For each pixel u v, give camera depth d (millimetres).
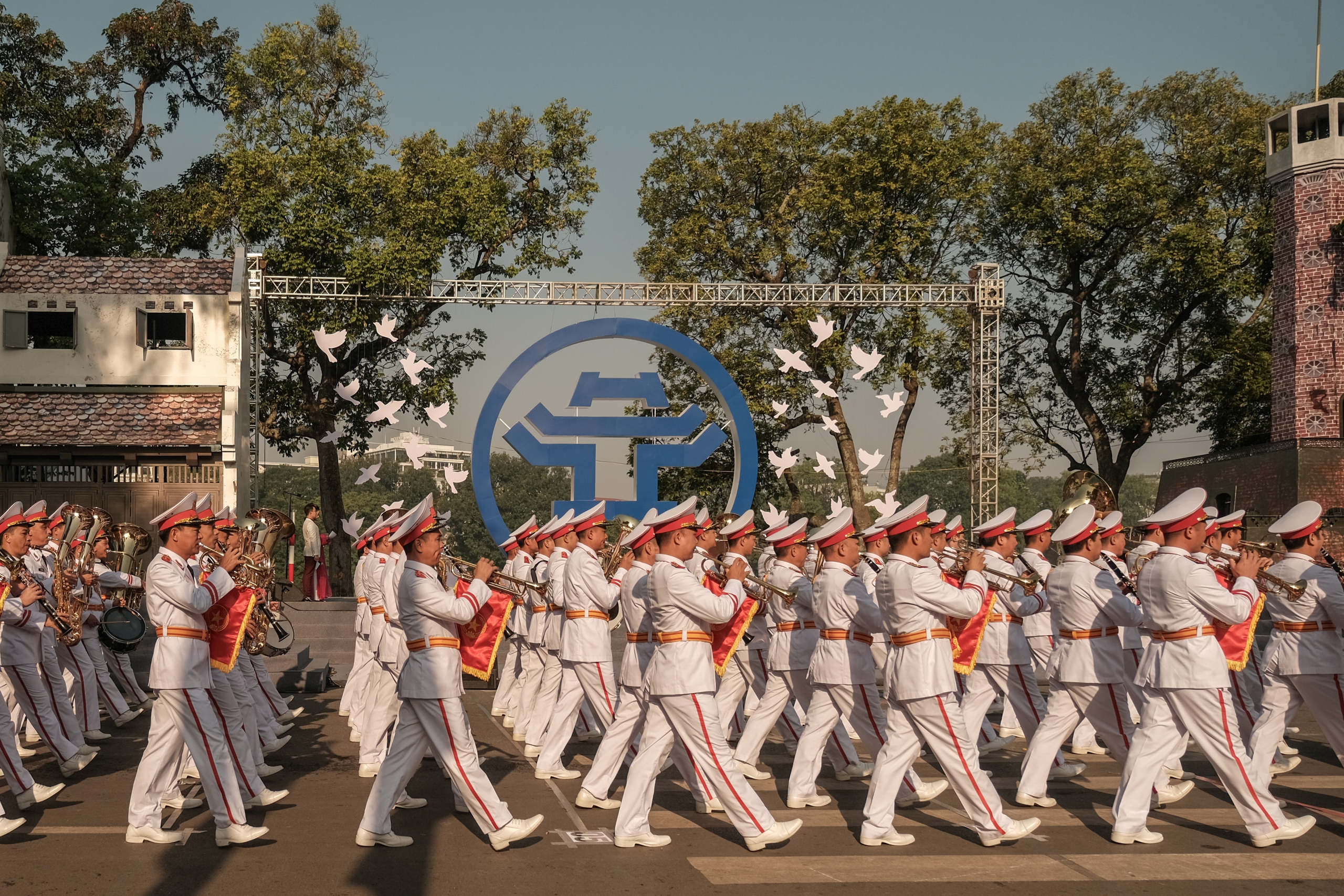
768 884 6453
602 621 9414
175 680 7055
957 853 7109
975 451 29203
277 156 29453
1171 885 6445
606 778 8164
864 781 9398
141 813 7215
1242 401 34438
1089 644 8234
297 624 18297
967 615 7258
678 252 33688
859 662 8375
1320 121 30109
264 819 7938
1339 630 8211
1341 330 28734
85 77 34469
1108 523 9445
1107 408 36281
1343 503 27750
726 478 33219
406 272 27469
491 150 32281
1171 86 34969
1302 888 6391
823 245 33281
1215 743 7246
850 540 8500
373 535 11398
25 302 22891
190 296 23297
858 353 18797
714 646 7719
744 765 9398
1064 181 34500
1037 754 8383
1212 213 33656
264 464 31391
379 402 30844
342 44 31422
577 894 6266
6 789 8742
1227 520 11484
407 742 7219
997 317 28797
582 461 21172
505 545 13172
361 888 6324
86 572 10320
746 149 34094
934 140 32906
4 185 30656
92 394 22766
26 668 8969
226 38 35031
